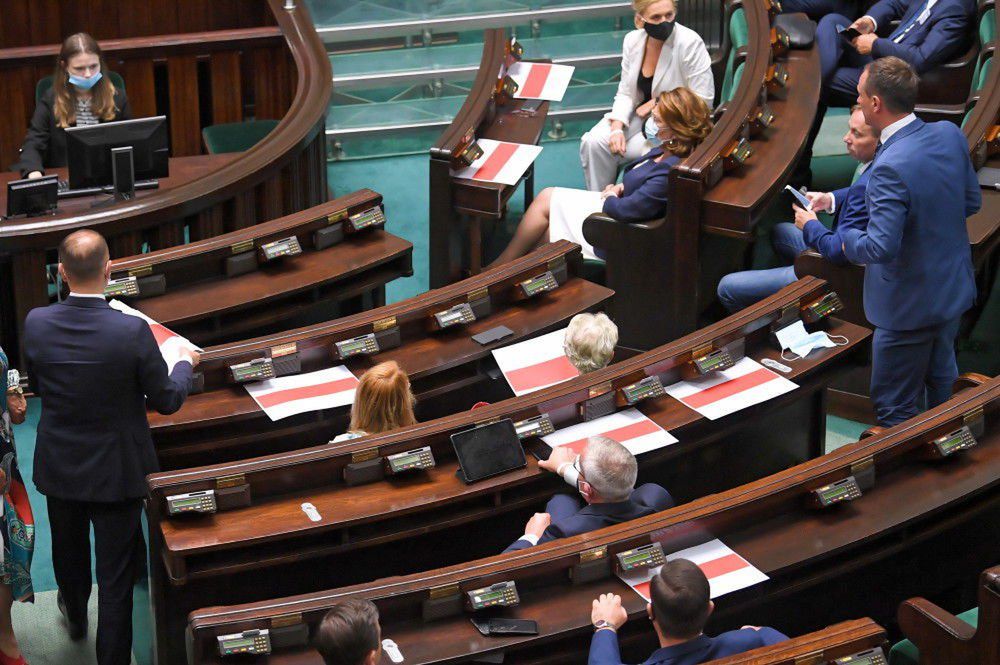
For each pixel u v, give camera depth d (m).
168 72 14.36
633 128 13.40
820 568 7.73
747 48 12.92
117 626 8.23
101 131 11.23
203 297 10.09
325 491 7.94
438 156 11.73
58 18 15.05
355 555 8.07
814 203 10.14
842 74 13.52
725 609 7.47
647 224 11.33
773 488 7.71
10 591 8.16
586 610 7.14
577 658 7.21
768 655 6.27
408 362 9.43
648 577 7.33
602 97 15.84
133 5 15.25
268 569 7.87
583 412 8.60
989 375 11.41
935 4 13.04
